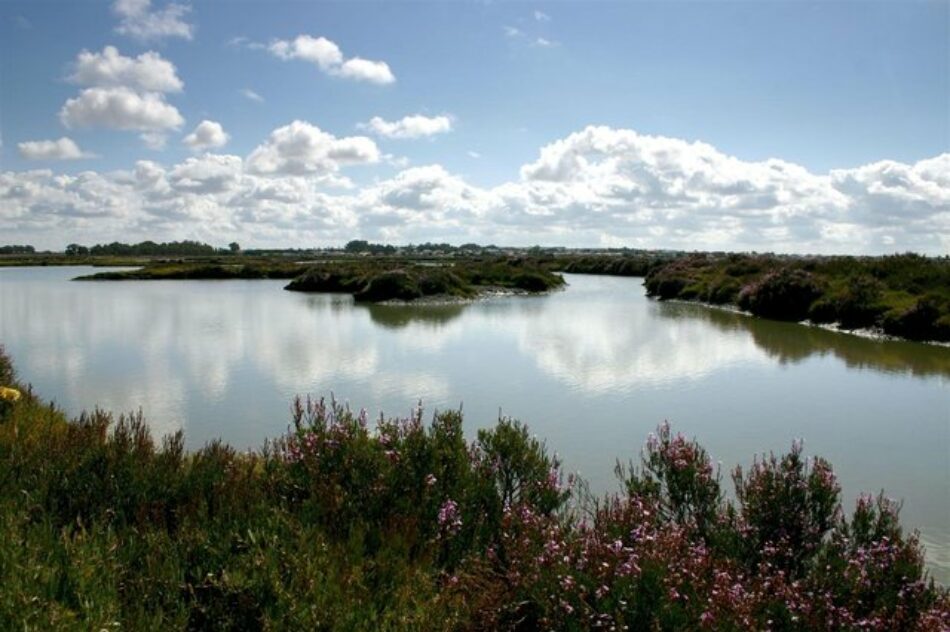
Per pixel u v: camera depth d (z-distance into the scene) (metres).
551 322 39.50
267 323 38.00
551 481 9.05
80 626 4.52
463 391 20.58
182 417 17.16
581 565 5.86
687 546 6.79
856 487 12.62
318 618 5.09
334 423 9.38
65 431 10.56
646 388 21.22
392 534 6.89
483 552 7.15
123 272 90.62
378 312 44.94
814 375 23.58
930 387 21.58
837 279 44.59
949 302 33.28
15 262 139.62
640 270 105.06
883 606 6.16
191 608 5.18
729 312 46.22
